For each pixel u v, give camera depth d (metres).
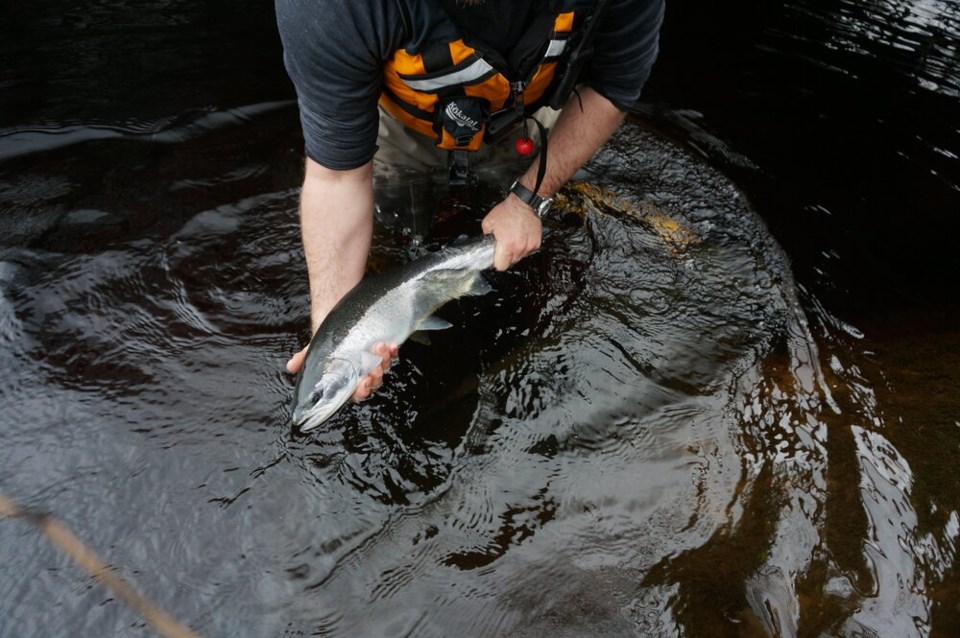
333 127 1.90
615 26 2.12
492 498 1.92
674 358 2.34
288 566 1.74
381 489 1.92
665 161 3.33
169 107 3.54
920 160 3.53
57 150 3.20
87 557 1.74
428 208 2.89
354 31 1.76
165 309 2.42
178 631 1.61
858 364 2.36
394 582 1.72
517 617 1.67
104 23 4.29
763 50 4.56
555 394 2.21
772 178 3.30
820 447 2.08
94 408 2.09
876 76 4.32
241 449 2.00
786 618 1.68
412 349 2.32
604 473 2.00
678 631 1.65
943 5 5.43
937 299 2.66
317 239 2.08
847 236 2.97
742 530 1.87
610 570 1.77
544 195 2.46
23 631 1.59
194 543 1.78
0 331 2.30
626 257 2.74
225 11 4.54
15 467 1.92
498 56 1.94
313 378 1.85
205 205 2.89
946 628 1.66
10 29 4.15
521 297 2.54
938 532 1.86
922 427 2.14
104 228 2.74
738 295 2.61
